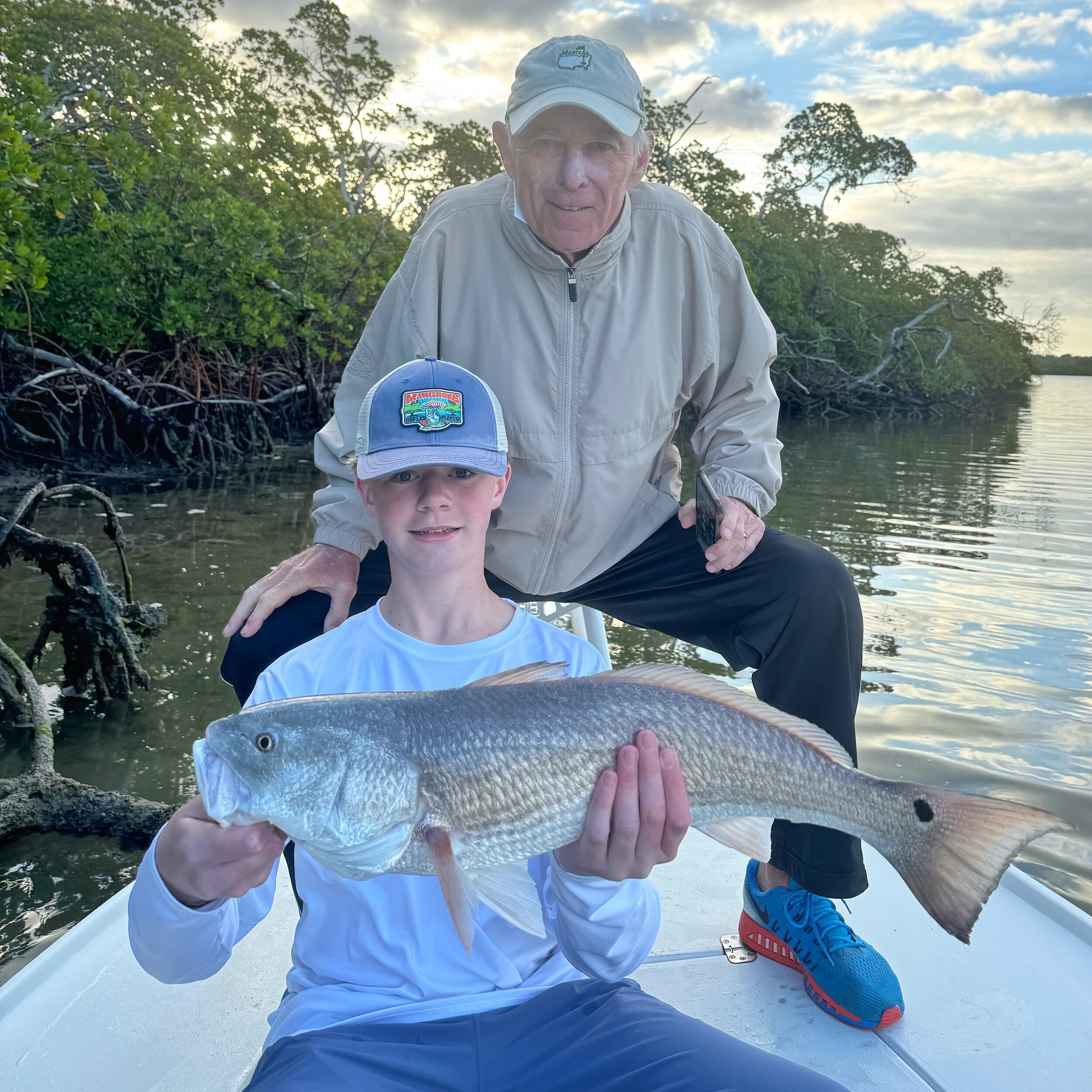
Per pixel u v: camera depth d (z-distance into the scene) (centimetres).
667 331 294
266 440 1836
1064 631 684
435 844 158
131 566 837
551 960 181
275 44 3023
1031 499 1383
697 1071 150
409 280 286
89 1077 210
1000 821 165
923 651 633
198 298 1591
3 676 517
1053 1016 232
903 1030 228
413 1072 155
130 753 483
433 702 163
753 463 299
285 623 255
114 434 1499
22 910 350
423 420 188
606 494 295
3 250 941
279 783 151
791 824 240
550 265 277
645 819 160
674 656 628
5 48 1506
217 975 248
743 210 3525
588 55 257
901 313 3872
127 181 1411
